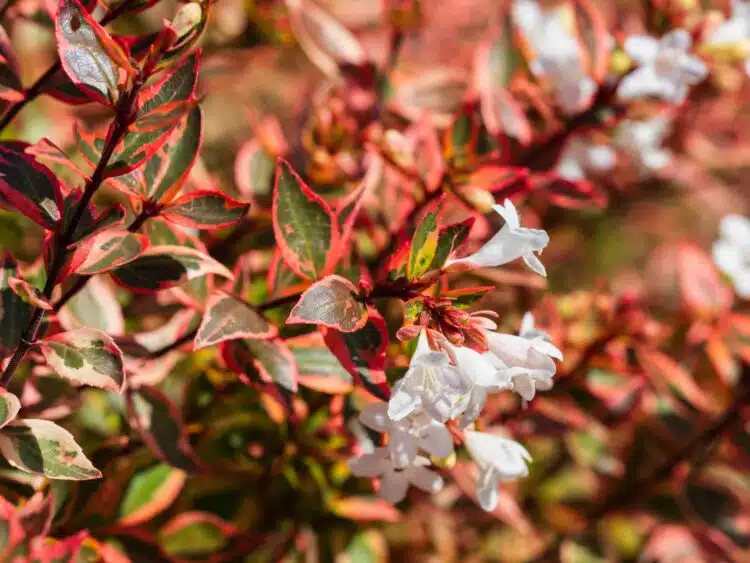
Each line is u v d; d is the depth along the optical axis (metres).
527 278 0.39
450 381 0.30
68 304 0.36
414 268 0.31
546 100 0.44
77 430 0.38
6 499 0.34
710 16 0.41
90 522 0.36
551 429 0.41
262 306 0.33
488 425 0.41
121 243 0.31
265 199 0.41
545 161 0.42
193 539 0.39
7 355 0.32
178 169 0.32
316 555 0.41
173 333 0.37
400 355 0.35
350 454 0.39
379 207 0.41
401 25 0.45
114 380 0.31
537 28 0.43
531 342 0.31
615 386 0.44
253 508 0.41
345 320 0.31
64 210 0.31
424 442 0.32
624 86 0.41
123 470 0.37
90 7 0.33
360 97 0.44
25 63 0.46
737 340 0.45
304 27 0.45
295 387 0.34
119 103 0.29
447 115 0.45
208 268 0.33
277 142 0.43
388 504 0.42
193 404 0.40
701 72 0.41
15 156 0.31
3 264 0.32
